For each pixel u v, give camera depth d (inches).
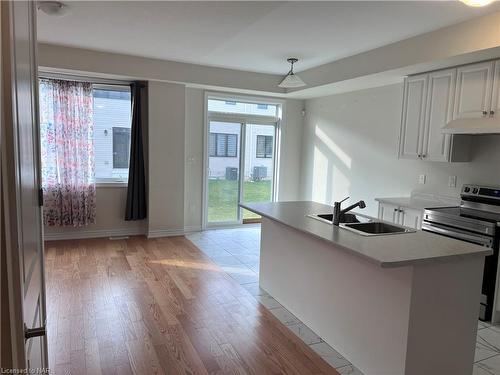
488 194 141.0
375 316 92.7
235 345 109.0
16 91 38.4
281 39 154.3
